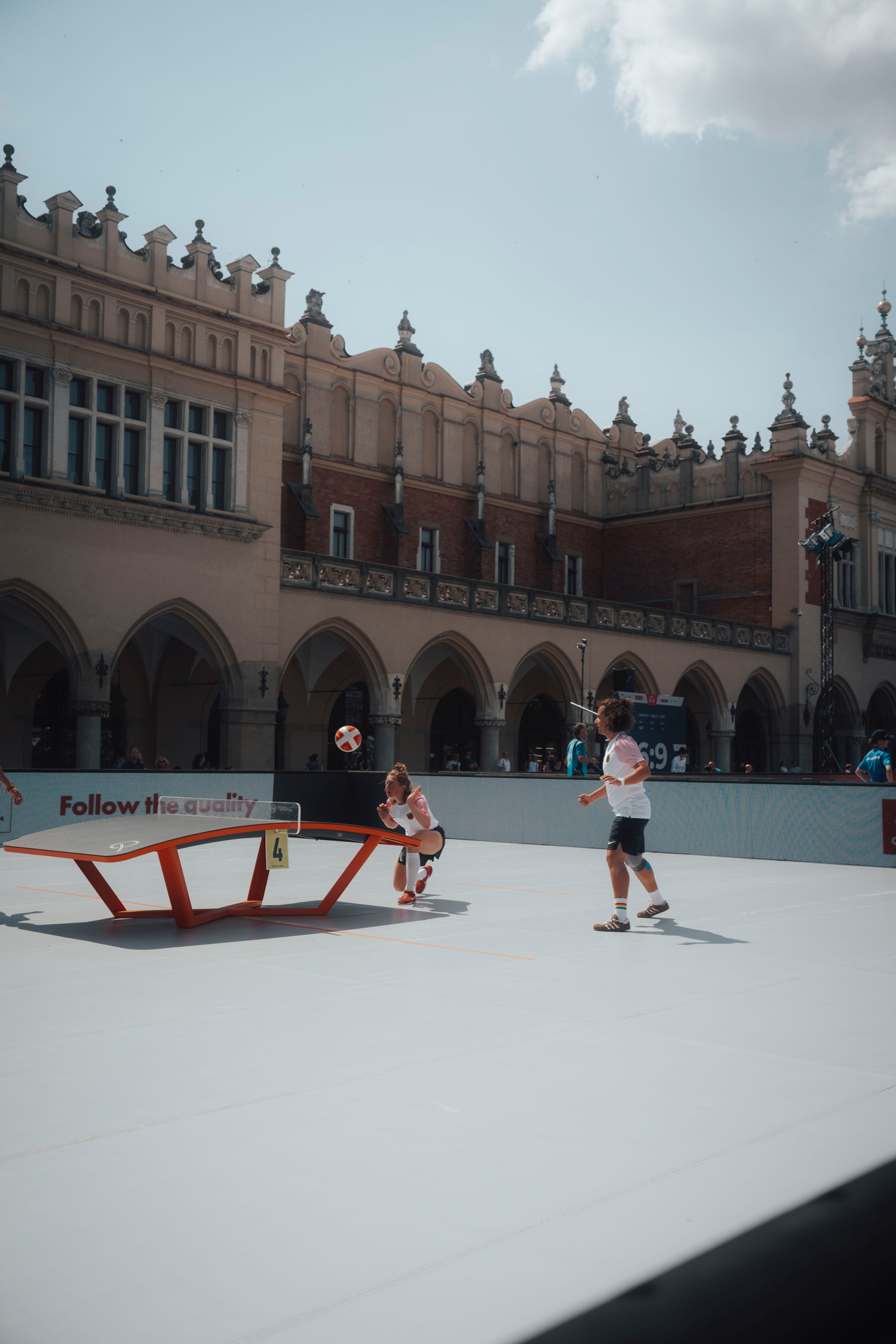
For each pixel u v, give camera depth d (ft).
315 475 115.14
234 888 35.37
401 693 103.45
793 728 137.69
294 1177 10.02
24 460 80.48
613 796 26.53
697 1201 9.44
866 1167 10.23
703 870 42.39
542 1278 8.05
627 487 150.51
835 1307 8.65
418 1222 9.05
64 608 81.05
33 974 20.20
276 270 97.40
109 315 85.61
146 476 86.99
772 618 138.51
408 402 124.88
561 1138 11.09
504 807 57.47
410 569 114.83
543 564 140.26
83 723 82.28
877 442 153.89
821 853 46.11
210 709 106.93
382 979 19.72
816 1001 17.89
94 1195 9.60
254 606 92.79
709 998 18.12
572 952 22.93
